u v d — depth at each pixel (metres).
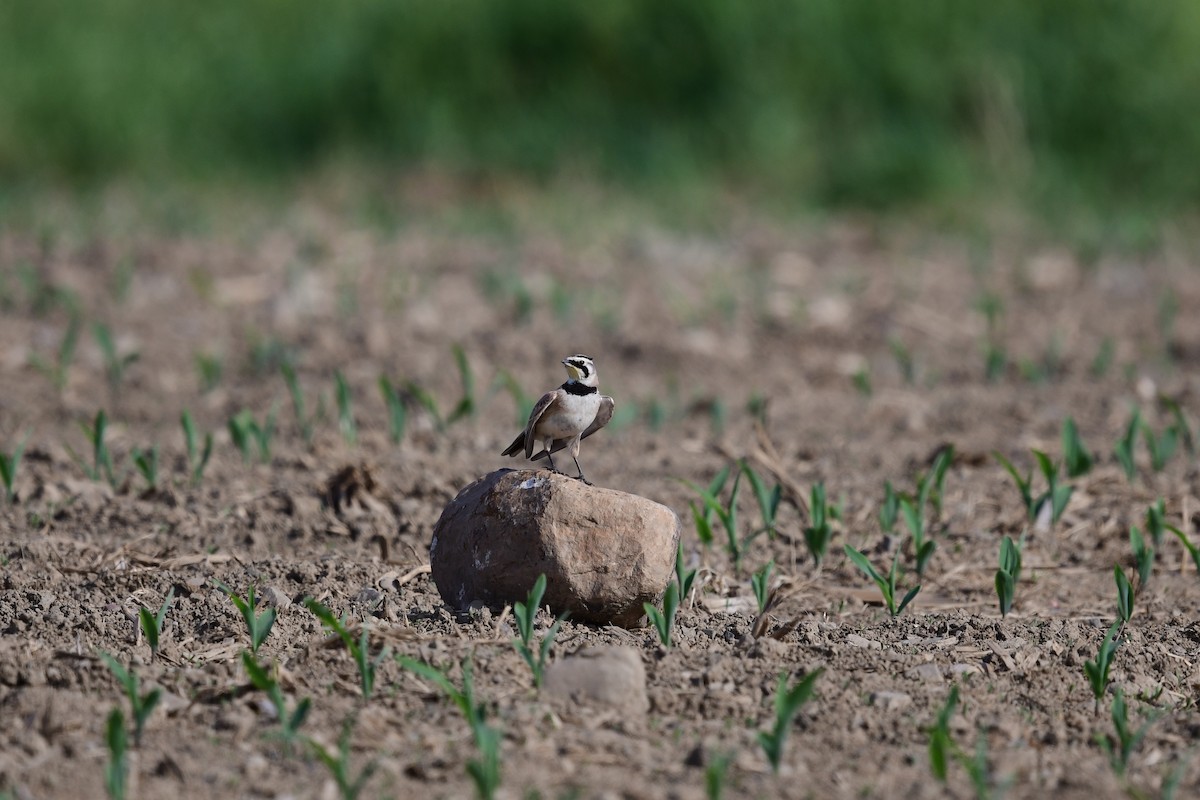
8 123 33.47
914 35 34.12
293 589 10.45
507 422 16.12
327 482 12.98
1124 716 7.75
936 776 7.36
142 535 11.88
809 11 34.50
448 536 9.71
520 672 8.60
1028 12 33.97
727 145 33.84
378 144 34.56
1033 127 33.09
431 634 9.16
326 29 36.31
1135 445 14.94
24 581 10.35
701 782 7.36
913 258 26.03
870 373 18.66
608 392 17.50
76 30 35.69
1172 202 31.58
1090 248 26.11
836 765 7.62
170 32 36.81
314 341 19.00
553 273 23.81
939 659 9.30
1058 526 12.74
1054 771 7.63
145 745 7.61
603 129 34.19
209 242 25.17
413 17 35.59
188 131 35.03
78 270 22.47
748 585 11.19
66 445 12.98
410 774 7.39
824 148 33.75
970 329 20.92
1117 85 32.81
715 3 34.50
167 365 18.06
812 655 9.22
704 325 20.73
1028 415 16.44
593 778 7.37
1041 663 9.31
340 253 24.50
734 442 15.35
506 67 35.28
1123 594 9.85
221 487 13.14
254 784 7.25
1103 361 18.23
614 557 9.28
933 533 12.55
